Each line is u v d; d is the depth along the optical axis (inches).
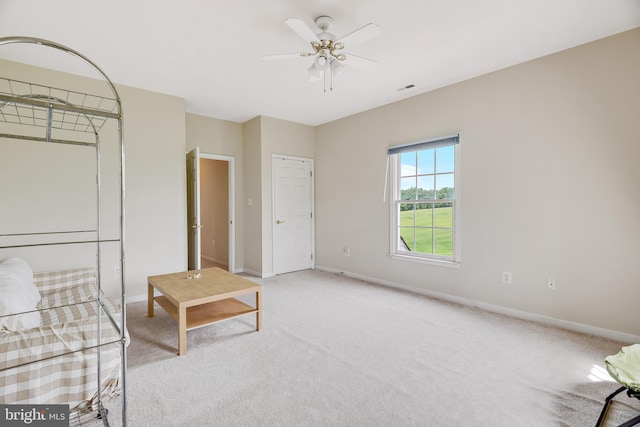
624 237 98.7
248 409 67.8
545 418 64.7
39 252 121.4
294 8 86.9
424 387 75.9
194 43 105.2
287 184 201.6
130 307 134.4
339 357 90.8
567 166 109.4
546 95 114.0
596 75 103.3
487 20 92.7
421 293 154.6
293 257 205.5
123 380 51.1
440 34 100.4
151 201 147.7
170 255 153.3
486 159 130.4
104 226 135.7
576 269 108.2
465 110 136.8
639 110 95.7
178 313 94.7
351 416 65.7
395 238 167.8
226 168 216.7
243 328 111.9
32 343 55.9
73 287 109.2
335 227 201.2
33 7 84.6
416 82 140.0
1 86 114.7
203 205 250.5
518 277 122.1
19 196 117.6
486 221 131.0
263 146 190.1
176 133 155.0
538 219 116.6
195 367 85.2
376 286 168.6
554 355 91.2
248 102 166.1
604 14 89.5
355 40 84.7
